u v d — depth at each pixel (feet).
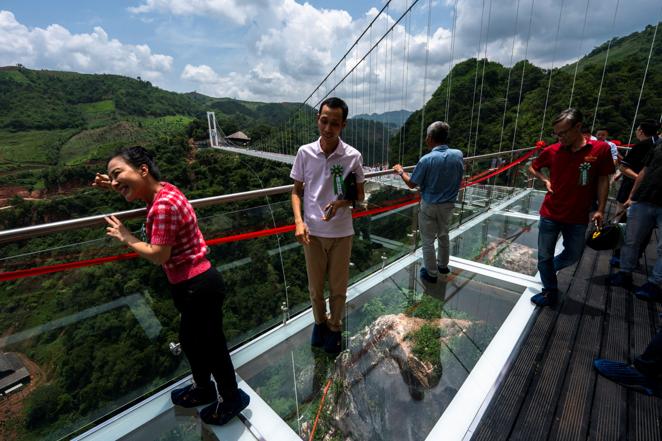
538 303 5.94
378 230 7.43
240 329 5.11
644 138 7.22
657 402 3.93
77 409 3.70
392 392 4.31
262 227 5.26
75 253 3.63
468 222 10.28
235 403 3.90
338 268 4.82
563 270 7.30
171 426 3.92
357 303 6.40
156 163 3.38
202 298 3.45
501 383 4.25
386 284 7.05
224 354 3.74
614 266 7.35
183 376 4.59
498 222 10.57
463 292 6.70
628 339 5.03
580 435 3.55
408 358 4.89
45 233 3.27
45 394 3.50
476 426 3.67
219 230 4.73
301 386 4.50
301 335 5.47
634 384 4.09
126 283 4.06
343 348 5.20
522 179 12.91
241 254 5.04
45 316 3.47
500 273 7.27
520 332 5.26
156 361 4.30
